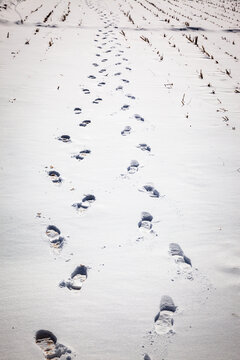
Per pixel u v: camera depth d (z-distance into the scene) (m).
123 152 3.24
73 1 13.97
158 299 1.75
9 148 3.15
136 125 3.81
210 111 4.32
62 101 4.34
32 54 6.20
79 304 1.71
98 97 4.55
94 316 1.65
